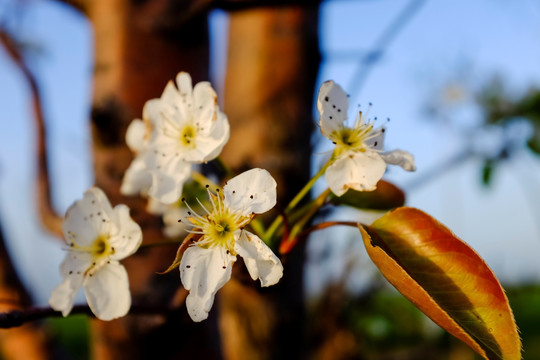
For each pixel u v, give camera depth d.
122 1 0.20
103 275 0.16
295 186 0.24
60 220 0.28
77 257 0.16
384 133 0.18
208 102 0.18
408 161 0.17
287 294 0.24
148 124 0.18
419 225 0.16
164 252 0.19
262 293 0.17
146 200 0.20
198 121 0.18
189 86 0.18
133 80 0.20
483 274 0.15
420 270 0.15
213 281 0.16
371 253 0.14
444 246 0.15
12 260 0.28
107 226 0.17
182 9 0.20
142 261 0.19
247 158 0.24
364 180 0.17
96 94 0.20
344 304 0.43
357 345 0.43
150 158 0.18
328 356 0.42
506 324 0.14
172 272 0.19
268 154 0.24
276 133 0.24
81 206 0.17
